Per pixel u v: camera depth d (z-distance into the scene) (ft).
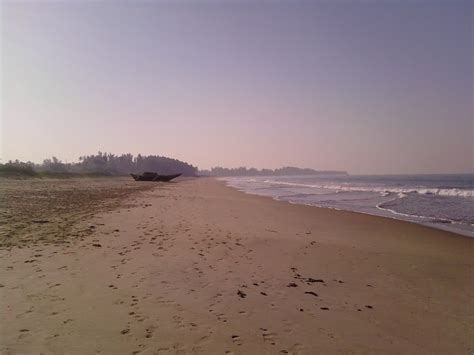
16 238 29.40
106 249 27.07
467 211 66.18
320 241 35.24
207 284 20.08
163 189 137.28
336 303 18.34
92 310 15.61
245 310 16.62
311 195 117.70
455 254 31.07
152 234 34.27
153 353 12.23
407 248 33.30
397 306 18.35
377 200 94.02
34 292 17.49
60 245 27.66
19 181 161.99
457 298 19.83
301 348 13.32
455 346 14.21
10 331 13.33
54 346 12.34
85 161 556.51
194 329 14.30
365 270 25.12
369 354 13.21
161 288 18.95
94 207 57.06
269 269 23.99
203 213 54.95
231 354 12.53
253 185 217.97
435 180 278.46
